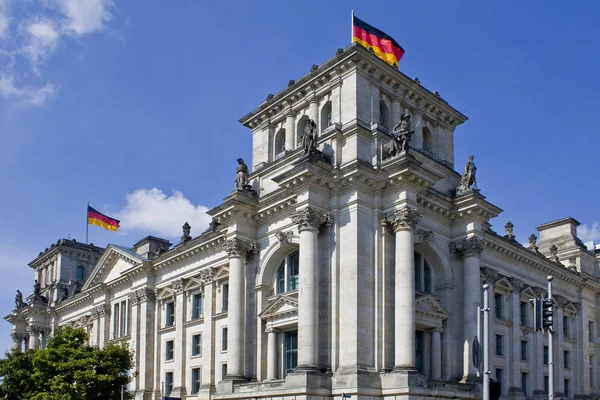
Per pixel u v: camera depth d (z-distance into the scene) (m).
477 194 60.19
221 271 71.69
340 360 52.34
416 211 54.47
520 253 75.25
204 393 69.62
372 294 53.59
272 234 61.03
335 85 60.62
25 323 115.69
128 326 87.19
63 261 116.12
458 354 59.06
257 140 68.50
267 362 59.16
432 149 66.31
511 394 70.31
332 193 56.09
